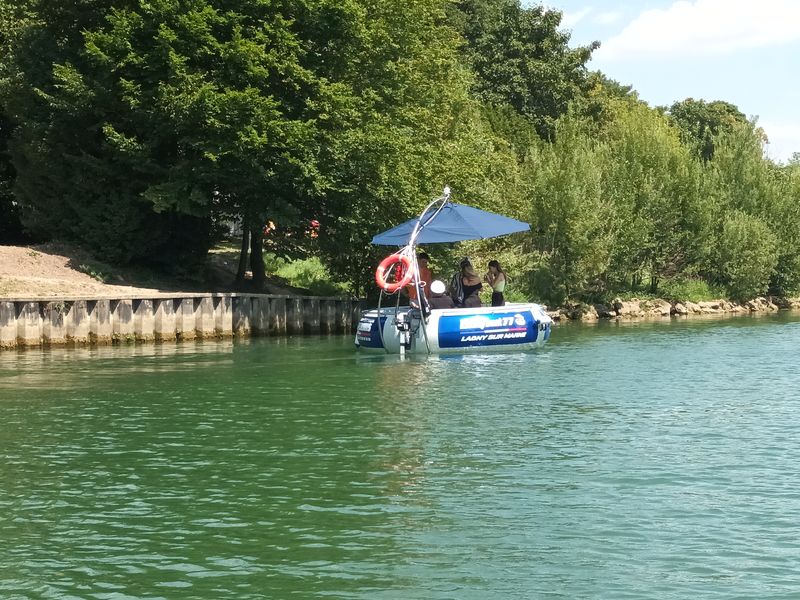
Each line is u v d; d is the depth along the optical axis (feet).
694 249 206.59
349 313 137.18
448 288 114.21
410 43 140.77
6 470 47.19
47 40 133.28
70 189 130.11
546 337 102.22
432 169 139.54
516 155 206.69
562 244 176.65
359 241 133.08
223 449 51.42
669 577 32.24
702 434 55.01
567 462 48.08
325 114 125.80
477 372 82.43
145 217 130.52
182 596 31.04
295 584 31.96
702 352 102.22
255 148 119.96
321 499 41.75
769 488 43.06
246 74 121.90
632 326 152.25
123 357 95.04
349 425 57.88
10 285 107.45
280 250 140.05
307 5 125.18
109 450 51.39
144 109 123.54
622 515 39.09
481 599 30.55
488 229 102.94
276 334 127.03
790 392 71.46
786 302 227.61
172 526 38.19
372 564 33.68
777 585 31.50
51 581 32.45
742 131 232.94
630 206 190.70
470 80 176.65
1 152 147.74
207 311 116.98
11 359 92.84
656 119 246.68
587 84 276.41
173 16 121.29
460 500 41.42
